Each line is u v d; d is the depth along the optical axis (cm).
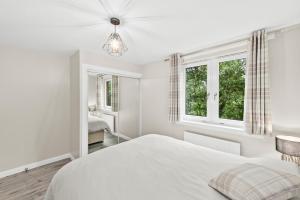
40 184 220
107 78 311
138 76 360
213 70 250
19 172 252
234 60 229
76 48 256
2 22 167
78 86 261
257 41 186
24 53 258
